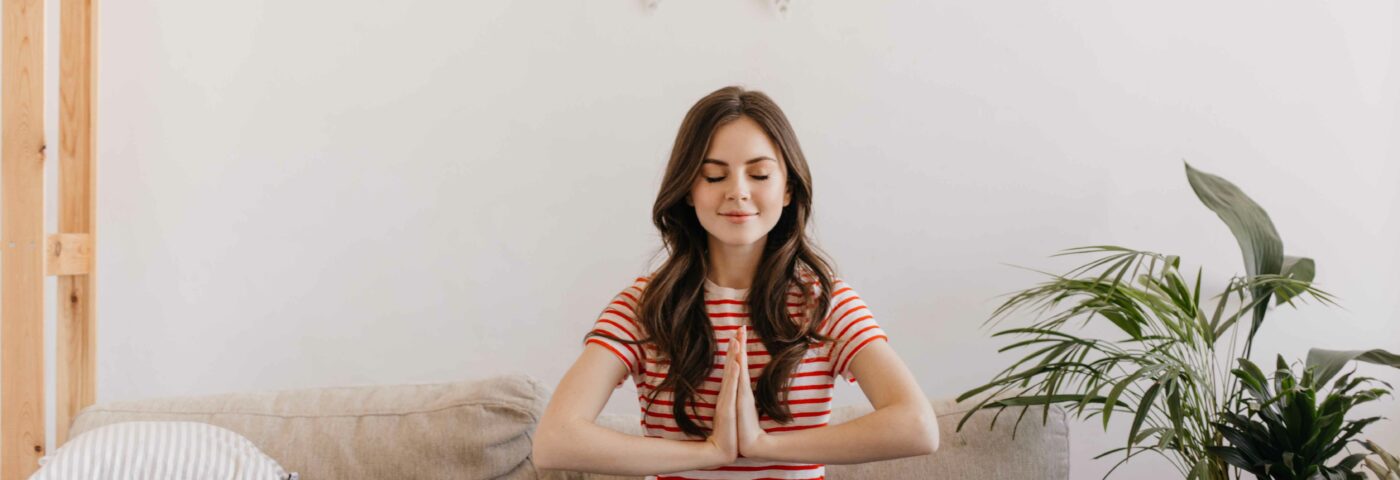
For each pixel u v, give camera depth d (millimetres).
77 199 2086
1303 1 2271
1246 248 1907
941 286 2295
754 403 1141
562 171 2264
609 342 1209
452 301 2281
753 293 1209
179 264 2254
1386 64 2275
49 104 2213
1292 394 1632
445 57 2244
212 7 2225
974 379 2303
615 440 1132
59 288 2076
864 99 2268
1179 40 2273
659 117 2256
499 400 1647
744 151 1151
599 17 2244
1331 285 2307
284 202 2256
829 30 2258
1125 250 1901
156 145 2232
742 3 2250
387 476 1611
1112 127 2281
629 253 2271
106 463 1418
